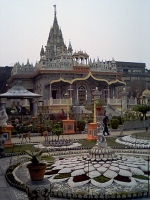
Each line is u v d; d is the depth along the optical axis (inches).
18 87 1760.6
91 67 2591.0
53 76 2364.7
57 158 695.7
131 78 4360.2
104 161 543.2
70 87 2170.3
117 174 470.6
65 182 463.2
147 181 446.9
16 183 460.8
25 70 2657.5
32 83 2674.7
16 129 1326.3
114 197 378.9
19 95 1684.3
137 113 1878.7
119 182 439.2
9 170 574.6
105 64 2664.9
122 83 2410.2
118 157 573.6
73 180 458.3
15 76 2583.7
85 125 1509.6
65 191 414.6
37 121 1478.8
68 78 2407.7
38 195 319.9
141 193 384.5
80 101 2397.9
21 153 779.4
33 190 320.2
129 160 560.4
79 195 385.4
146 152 761.6
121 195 379.2
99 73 2527.1
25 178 512.1
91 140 1049.5
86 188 426.6
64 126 1326.3
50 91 2149.4
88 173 470.0
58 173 506.0
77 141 1036.5
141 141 919.0
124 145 923.4
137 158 600.1
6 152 810.2
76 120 1485.0
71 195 387.5
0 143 754.2
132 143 927.0
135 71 4901.6
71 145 924.0
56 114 1823.3
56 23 3659.0
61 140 954.7
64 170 512.4
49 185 329.7
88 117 1732.3
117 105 2285.9
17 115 1902.1
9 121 1536.7
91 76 2263.8
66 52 2942.9
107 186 429.7
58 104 2021.4
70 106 2041.1
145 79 4483.3
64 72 2357.3
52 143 916.6
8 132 931.3
